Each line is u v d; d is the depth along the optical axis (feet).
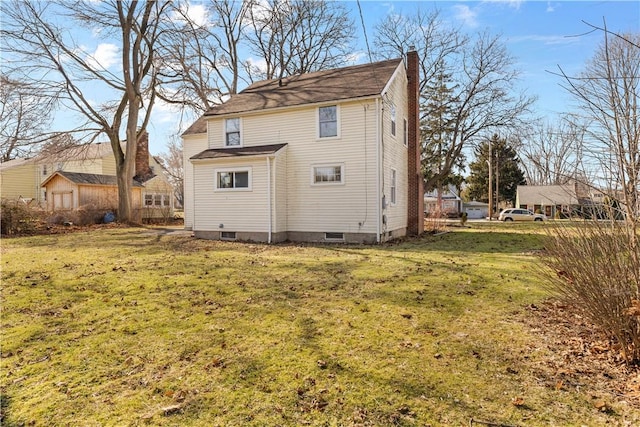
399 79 53.83
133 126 74.84
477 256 33.35
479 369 11.75
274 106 48.96
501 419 9.23
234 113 51.06
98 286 22.50
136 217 82.23
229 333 15.01
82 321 16.66
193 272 26.27
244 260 31.45
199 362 12.59
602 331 12.96
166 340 14.44
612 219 12.39
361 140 44.91
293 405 10.00
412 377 11.31
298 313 17.25
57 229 63.98
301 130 47.85
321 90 49.49
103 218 78.54
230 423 9.29
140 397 10.57
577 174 13.19
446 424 9.08
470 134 78.23
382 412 9.59
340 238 45.96
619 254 12.01
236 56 88.99
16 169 110.32
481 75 75.77
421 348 13.34
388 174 47.52
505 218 115.85
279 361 12.51
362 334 14.71
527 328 15.11
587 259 12.87
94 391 10.93
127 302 19.26
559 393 10.32
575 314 15.14
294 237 47.91
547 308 17.47
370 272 25.95
